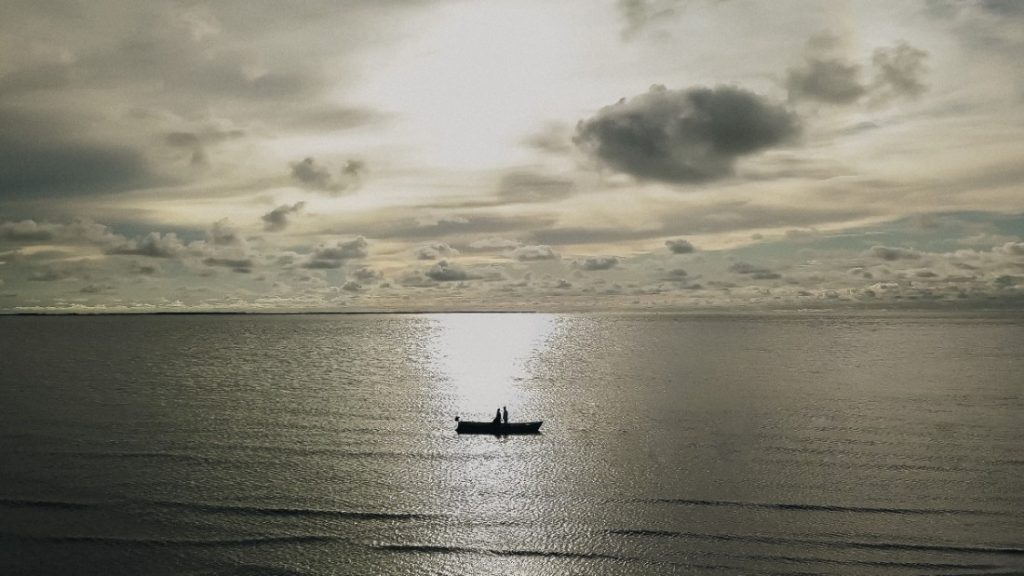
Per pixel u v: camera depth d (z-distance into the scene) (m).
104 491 52.34
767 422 79.88
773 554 41.47
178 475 56.91
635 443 69.00
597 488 53.88
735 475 56.81
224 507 49.34
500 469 59.44
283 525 46.16
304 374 139.00
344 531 45.31
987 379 121.19
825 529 45.03
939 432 73.31
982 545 42.22
